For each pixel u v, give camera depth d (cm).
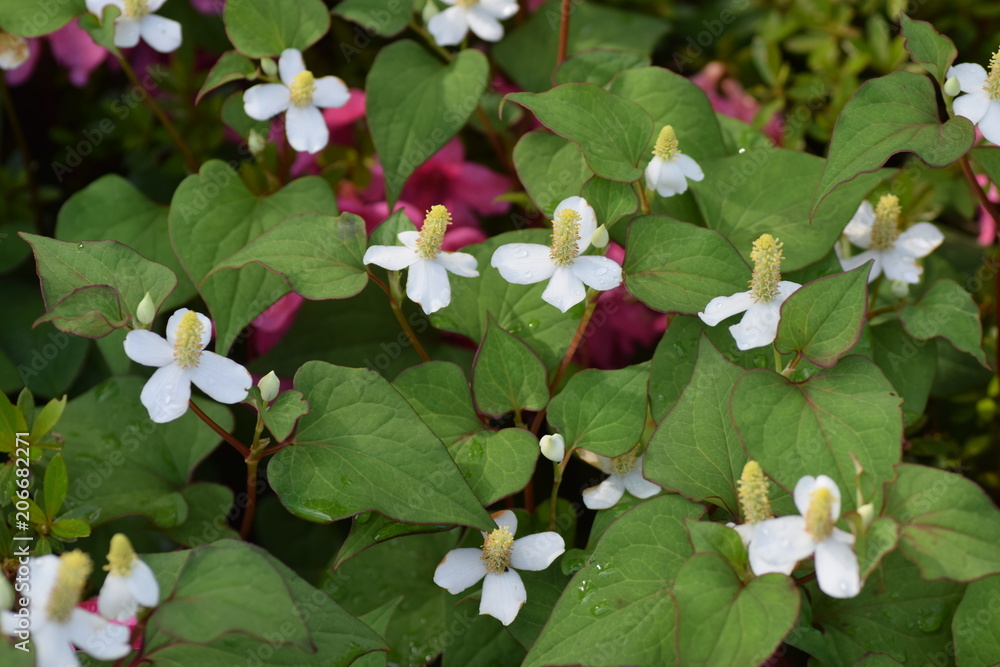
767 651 57
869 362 61
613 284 62
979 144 64
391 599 65
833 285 61
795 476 59
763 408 60
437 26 68
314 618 59
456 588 61
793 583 57
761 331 62
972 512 58
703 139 67
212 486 65
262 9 66
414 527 61
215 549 58
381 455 60
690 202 66
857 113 62
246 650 59
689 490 60
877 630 62
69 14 66
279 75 67
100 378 69
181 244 65
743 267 63
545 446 61
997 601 61
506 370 63
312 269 63
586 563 60
